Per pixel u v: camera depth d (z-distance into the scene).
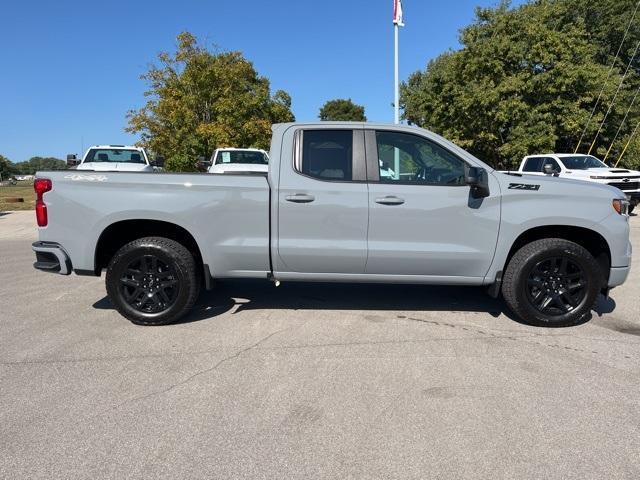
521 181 4.80
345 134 4.90
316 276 4.96
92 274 4.97
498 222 4.77
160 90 25.69
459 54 25.06
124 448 2.89
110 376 3.83
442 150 4.88
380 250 4.80
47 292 6.39
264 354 4.27
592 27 28.50
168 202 4.80
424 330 4.89
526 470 2.69
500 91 22.67
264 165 15.59
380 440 2.97
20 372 3.89
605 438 3.00
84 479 2.61
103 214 4.82
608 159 25.64
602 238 4.92
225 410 3.32
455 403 3.41
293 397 3.50
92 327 4.96
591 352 4.33
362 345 4.48
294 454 2.83
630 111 24.41
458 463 2.75
